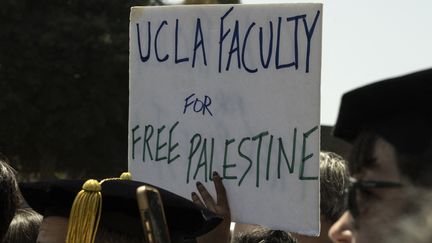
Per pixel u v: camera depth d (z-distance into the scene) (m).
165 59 3.47
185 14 3.43
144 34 3.53
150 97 3.50
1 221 3.13
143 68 3.52
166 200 2.73
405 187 1.62
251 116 3.25
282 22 3.21
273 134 3.21
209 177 3.33
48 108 30.14
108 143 31.50
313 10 3.14
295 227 3.14
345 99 1.86
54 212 2.75
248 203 3.24
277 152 3.19
